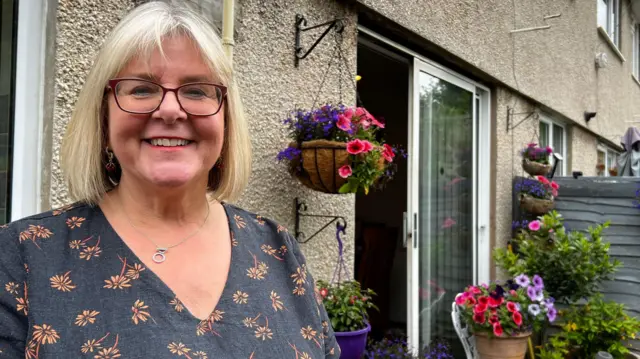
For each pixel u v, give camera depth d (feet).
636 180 12.33
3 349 2.46
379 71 13.89
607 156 27.96
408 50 9.53
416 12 9.00
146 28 2.91
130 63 2.93
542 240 11.18
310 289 3.59
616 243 12.14
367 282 13.89
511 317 8.79
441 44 9.80
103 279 2.76
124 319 2.65
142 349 2.59
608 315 10.32
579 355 10.79
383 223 14.75
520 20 13.78
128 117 2.89
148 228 3.10
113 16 4.76
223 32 5.13
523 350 8.91
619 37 27.76
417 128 9.86
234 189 3.65
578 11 19.45
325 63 7.34
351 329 6.64
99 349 2.52
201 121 3.04
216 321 2.91
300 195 6.89
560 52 17.44
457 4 10.44
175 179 2.96
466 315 9.11
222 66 3.17
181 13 3.08
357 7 7.84
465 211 12.04
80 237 2.90
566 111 18.13
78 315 2.58
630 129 21.27
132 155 2.97
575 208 13.01
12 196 4.36
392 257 14.24
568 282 10.59
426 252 10.36
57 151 4.37
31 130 4.42
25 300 2.58
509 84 13.02
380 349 9.12
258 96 6.22
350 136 6.06
